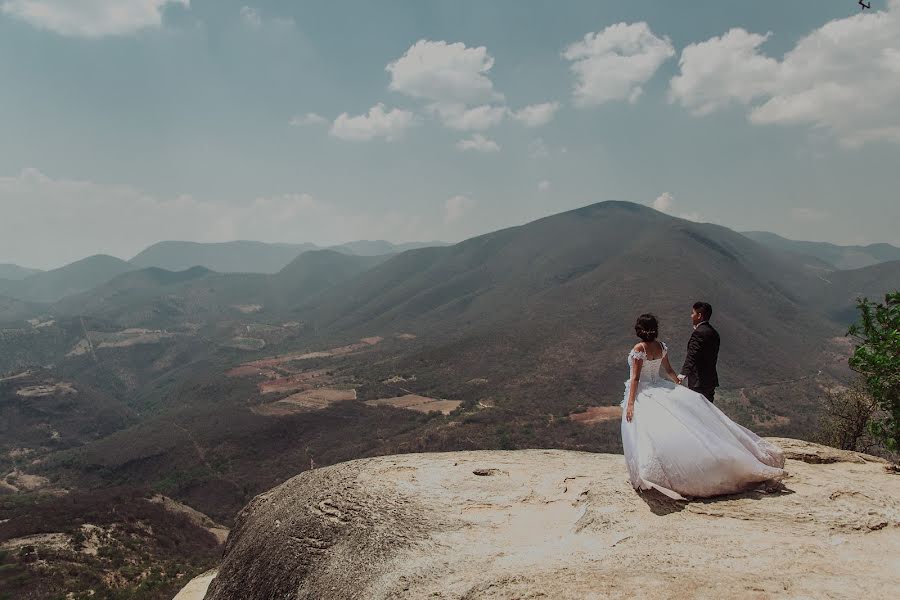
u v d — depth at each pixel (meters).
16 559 72.44
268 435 172.75
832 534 5.08
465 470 8.45
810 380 185.62
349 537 6.89
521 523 6.38
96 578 70.62
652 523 5.54
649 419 6.23
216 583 8.49
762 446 6.33
